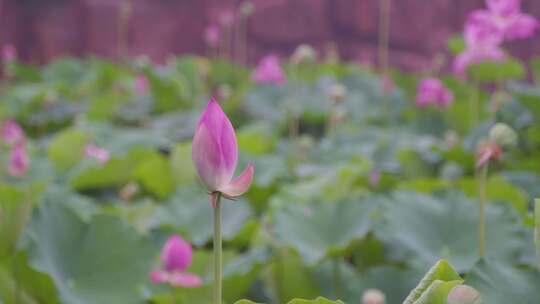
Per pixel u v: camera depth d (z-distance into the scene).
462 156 3.67
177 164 3.58
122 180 3.60
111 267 2.18
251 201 3.38
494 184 2.96
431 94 5.11
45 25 12.90
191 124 4.94
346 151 4.04
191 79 6.40
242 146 4.10
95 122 4.86
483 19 3.69
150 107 5.81
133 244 2.21
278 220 2.45
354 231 2.42
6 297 2.08
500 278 1.68
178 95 5.65
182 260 2.03
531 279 1.68
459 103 5.11
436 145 3.72
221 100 5.64
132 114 5.76
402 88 6.90
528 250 2.32
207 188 1.53
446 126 5.15
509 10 3.63
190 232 2.85
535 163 3.64
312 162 4.04
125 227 2.22
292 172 3.58
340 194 2.99
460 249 2.35
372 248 2.46
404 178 3.71
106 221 2.22
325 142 4.36
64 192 3.15
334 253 2.33
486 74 4.30
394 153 3.94
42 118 5.93
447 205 2.44
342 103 5.42
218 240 1.53
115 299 2.13
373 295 1.83
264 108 5.42
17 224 2.04
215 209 1.53
